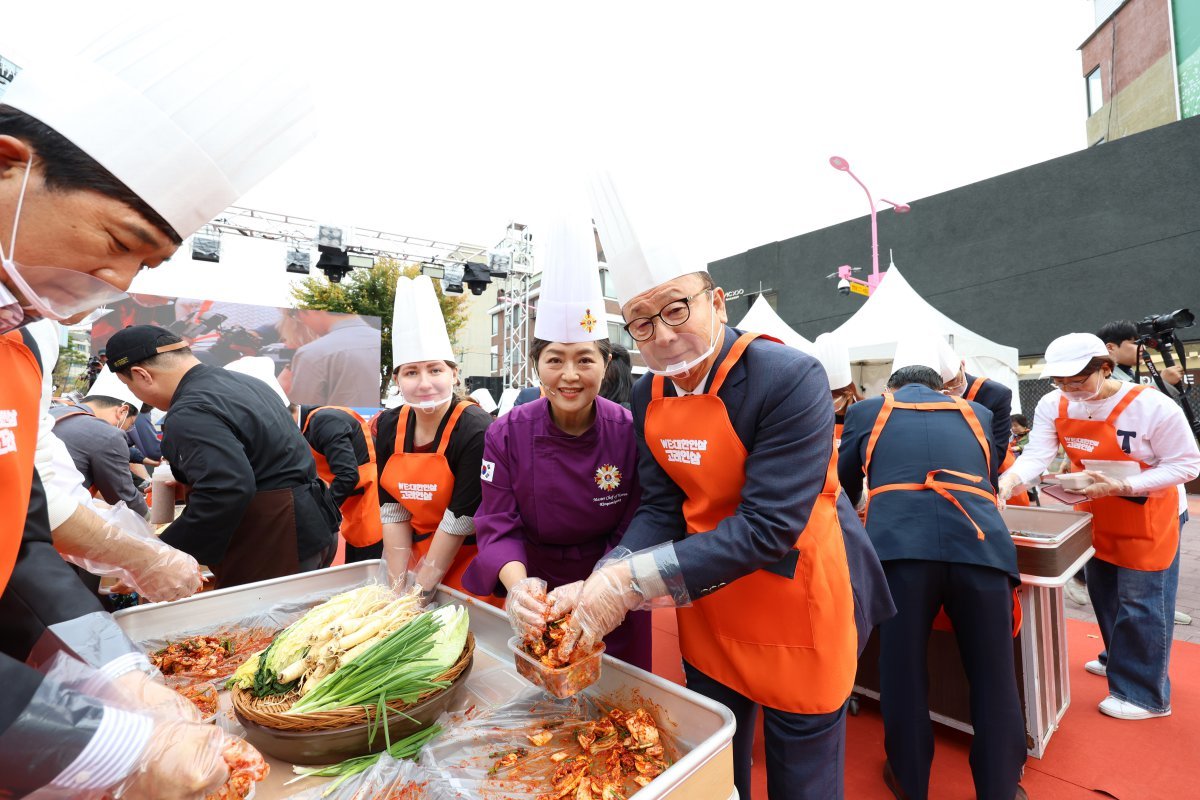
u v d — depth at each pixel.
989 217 12.57
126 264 0.77
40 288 0.73
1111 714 2.58
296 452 2.32
